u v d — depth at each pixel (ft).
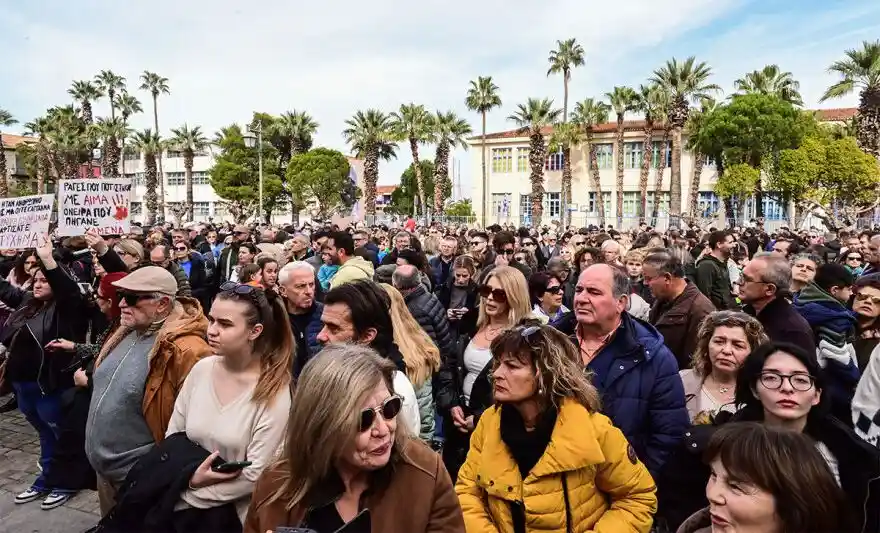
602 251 22.38
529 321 8.52
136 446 9.75
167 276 10.56
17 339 14.08
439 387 12.70
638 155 148.77
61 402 13.01
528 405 7.72
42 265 13.98
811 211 115.96
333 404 5.58
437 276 27.89
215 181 167.63
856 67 107.24
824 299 12.80
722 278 21.18
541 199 140.15
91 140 167.53
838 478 7.43
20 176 220.84
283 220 210.38
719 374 10.44
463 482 8.21
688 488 8.54
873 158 102.58
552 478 7.46
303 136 177.47
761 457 5.37
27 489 14.93
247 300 8.48
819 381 7.77
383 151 172.14
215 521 7.88
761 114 111.65
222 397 8.51
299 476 5.80
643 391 9.52
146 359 9.97
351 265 18.11
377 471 6.00
